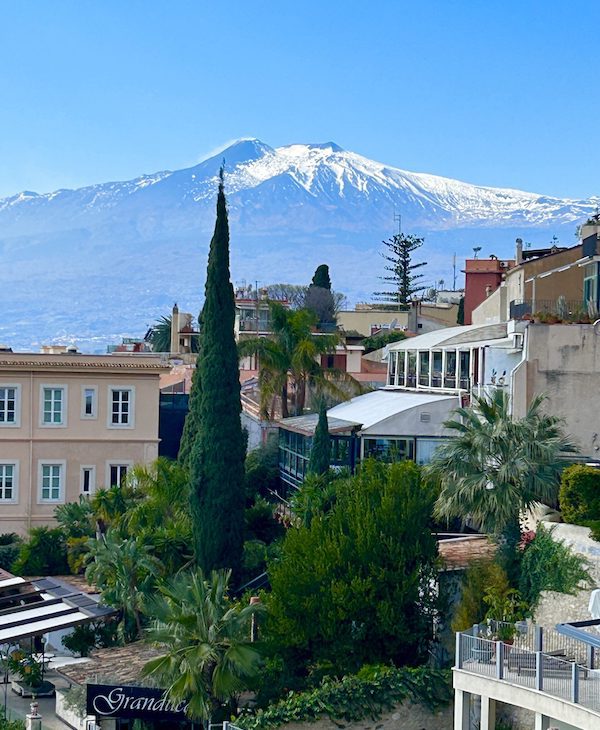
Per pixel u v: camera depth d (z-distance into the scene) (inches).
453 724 1558.8
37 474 2691.9
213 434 2124.8
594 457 2021.4
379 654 1637.6
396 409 2448.3
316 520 1718.8
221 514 2103.8
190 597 1592.0
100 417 2723.9
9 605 1979.6
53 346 3294.8
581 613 1576.0
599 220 2770.7
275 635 1635.1
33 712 1569.9
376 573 1640.0
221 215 2203.5
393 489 1721.2
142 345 5285.4
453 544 1845.5
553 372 2041.1
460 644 1434.5
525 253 3297.2
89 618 1830.7
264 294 5260.8
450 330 2842.0
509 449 1688.0
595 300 2220.7
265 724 1485.0
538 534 1658.5
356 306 6003.9
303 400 3041.3
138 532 2161.7
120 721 1660.9
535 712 1386.6
